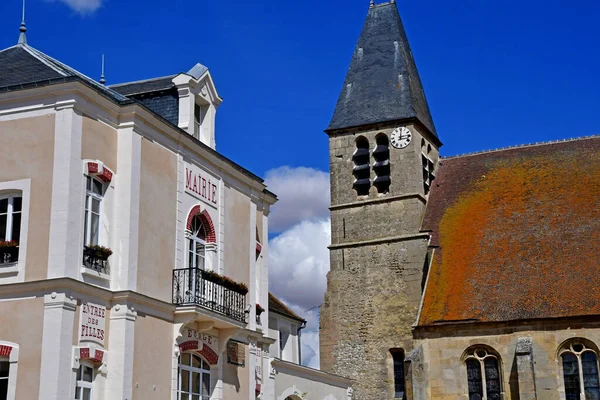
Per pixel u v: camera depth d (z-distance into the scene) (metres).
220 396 24.50
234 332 24.84
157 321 22.06
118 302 20.86
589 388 34.66
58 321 19.02
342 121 48.25
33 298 19.42
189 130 25.36
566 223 40.00
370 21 51.44
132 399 20.64
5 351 19.28
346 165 47.75
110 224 21.36
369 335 43.78
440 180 47.31
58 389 18.67
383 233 45.44
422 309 38.59
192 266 24.45
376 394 42.72
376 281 44.53
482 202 43.72
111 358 20.53
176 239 23.47
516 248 39.81
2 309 19.62
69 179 19.86
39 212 19.94
